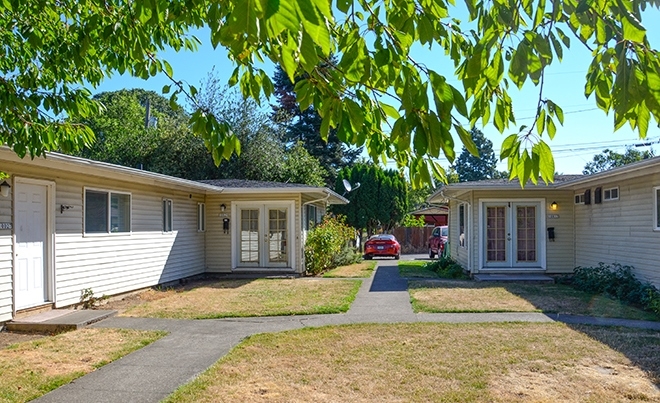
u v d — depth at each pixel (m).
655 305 8.16
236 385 4.72
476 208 13.44
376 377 4.93
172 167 22.31
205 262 14.65
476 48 1.88
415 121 1.70
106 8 3.39
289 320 7.78
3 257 7.37
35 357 5.79
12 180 7.60
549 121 2.06
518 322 7.37
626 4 1.62
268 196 14.48
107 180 9.96
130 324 7.62
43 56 4.42
